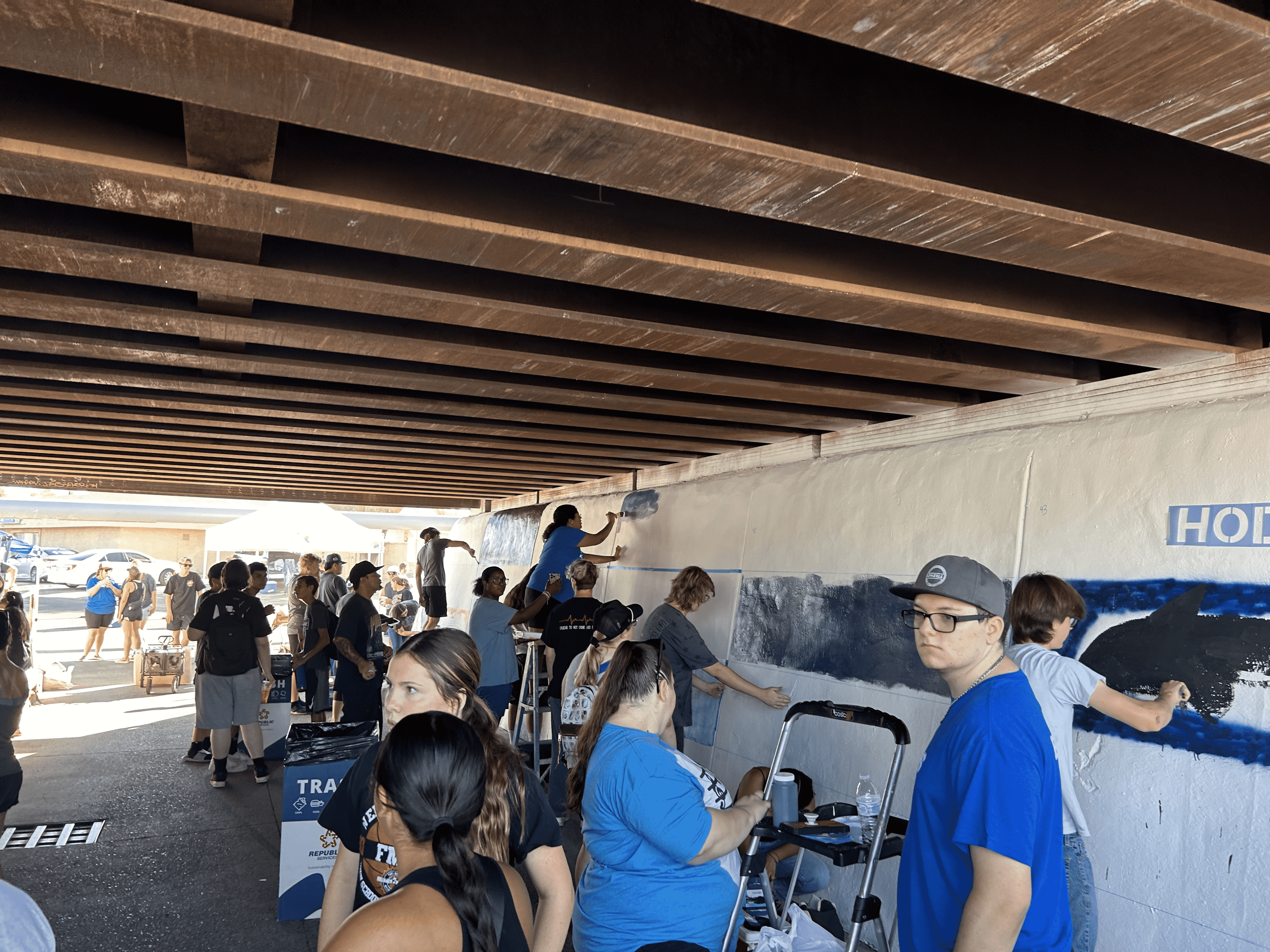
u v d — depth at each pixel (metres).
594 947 2.41
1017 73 1.61
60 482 11.31
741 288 2.71
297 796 4.40
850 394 4.41
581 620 6.09
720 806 2.64
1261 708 3.09
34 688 10.64
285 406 5.42
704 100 1.85
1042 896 1.93
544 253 2.43
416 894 1.39
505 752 2.00
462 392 4.62
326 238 2.37
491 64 1.68
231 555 30.38
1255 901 2.98
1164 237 2.27
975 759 1.91
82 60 1.53
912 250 2.83
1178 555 3.45
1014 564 4.09
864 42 1.52
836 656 5.04
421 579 11.87
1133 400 3.86
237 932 4.21
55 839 5.55
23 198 2.41
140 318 3.25
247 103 1.67
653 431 5.84
